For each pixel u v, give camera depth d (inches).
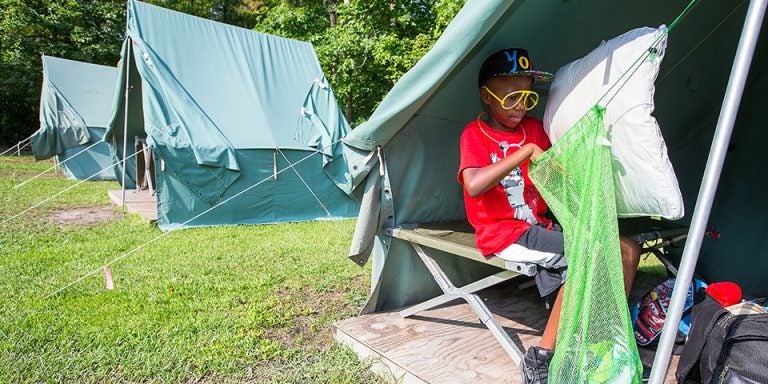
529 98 84.4
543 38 90.5
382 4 478.3
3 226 205.3
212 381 82.1
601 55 65.9
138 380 81.8
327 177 243.3
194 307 114.1
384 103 84.1
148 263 152.6
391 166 98.5
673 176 57.1
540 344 72.6
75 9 703.7
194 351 91.2
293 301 120.9
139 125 299.7
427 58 75.5
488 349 87.2
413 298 109.3
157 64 222.7
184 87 227.9
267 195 228.5
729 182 119.1
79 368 84.9
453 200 113.8
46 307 112.4
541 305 110.7
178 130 206.5
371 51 478.3
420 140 101.4
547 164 68.4
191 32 254.5
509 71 80.5
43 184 345.1
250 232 203.9
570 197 64.5
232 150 212.4
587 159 59.7
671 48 98.7
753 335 62.1
